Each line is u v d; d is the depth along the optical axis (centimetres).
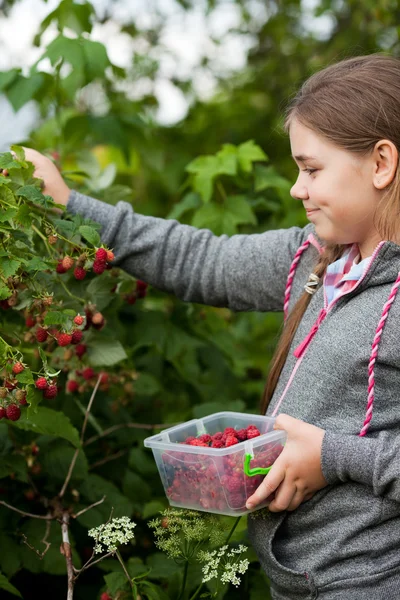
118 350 165
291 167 368
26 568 172
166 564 167
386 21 325
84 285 163
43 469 185
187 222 244
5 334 158
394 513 129
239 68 423
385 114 133
